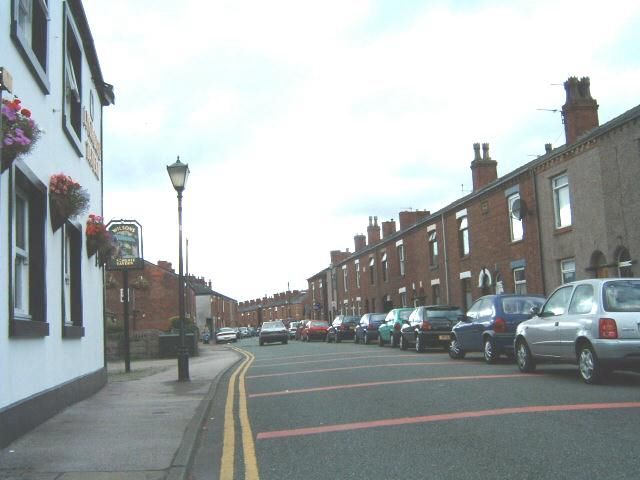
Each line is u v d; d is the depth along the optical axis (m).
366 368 15.21
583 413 7.96
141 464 6.02
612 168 18.86
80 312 11.48
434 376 12.66
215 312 84.56
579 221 20.52
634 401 8.77
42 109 9.03
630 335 10.27
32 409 7.89
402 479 5.48
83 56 12.43
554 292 12.38
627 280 10.88
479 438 6.87
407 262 37.78
